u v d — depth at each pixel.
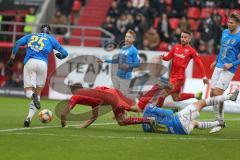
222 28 69.00
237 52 36.94
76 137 32.41
